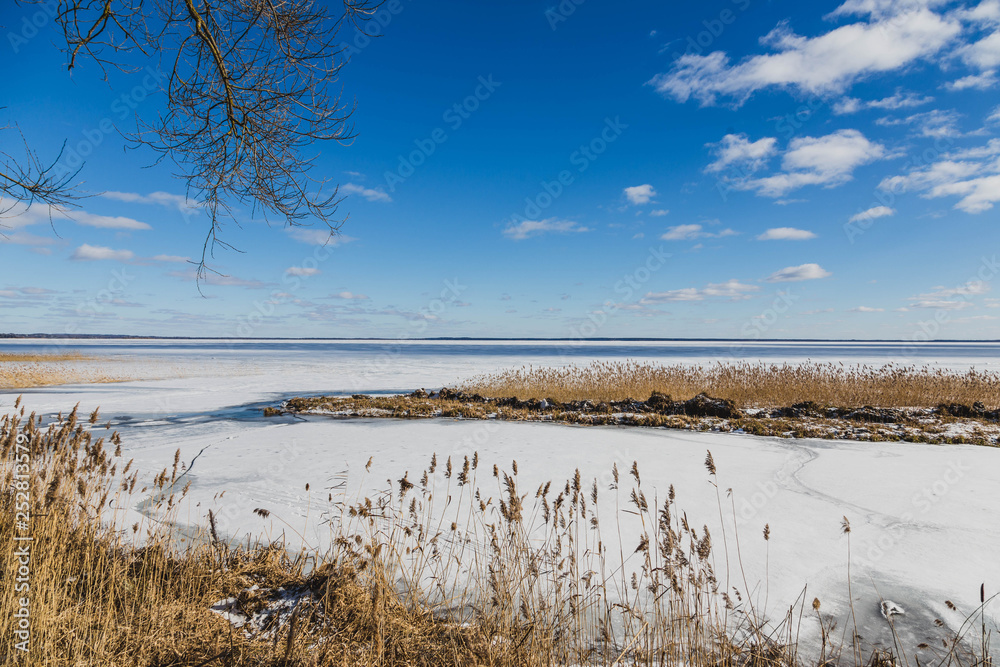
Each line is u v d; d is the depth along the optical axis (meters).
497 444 10.30
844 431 11.29
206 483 7.32
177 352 72.69
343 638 3.21
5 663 2.63
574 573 3.59
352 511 4.32
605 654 2.89
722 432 11.66
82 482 3.92
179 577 3.79
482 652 3.01
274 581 3.97
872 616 3.83
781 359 52.97
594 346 122.12
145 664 2.84
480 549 4.90
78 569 3.65
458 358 55.56
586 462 8.68
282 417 14.21
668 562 3.09
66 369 32.69
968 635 3.56
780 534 5.42
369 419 13.88
